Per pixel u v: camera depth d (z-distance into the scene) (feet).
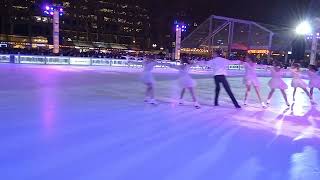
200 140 19.86
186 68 32.71
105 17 338.34
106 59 109.70
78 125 22.15
